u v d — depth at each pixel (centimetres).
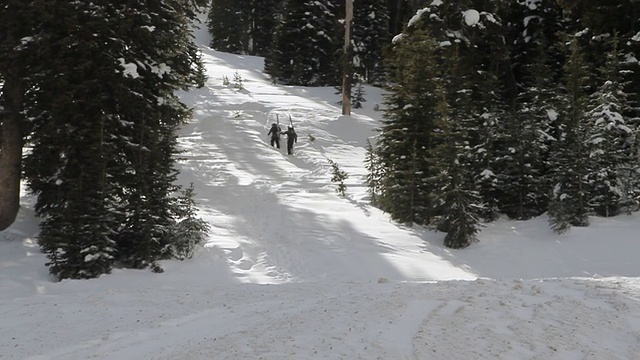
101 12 1569
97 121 1567
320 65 4994
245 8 7538
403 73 2202
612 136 2038
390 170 2142
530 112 2147
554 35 2670
